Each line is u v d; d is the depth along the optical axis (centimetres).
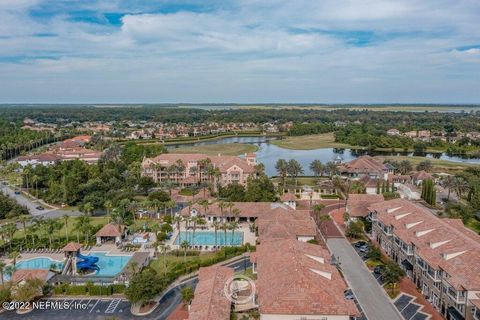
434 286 7706
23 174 18562
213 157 19850
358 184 17438
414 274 8719
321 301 6291
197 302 6956
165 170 19238
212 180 18500
